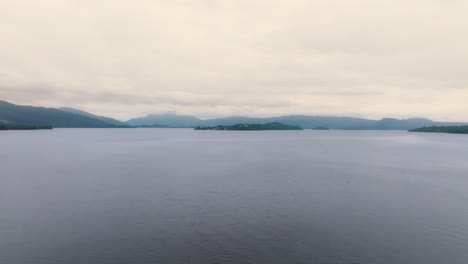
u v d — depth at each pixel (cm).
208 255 3203
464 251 3312
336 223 4131
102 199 5316
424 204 5066
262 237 3659
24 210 4672
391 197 5519
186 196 5538
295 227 3984
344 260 3106
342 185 6569
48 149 16112
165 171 8450
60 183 6681
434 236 3709
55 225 4031
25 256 3189
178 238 3628
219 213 4541
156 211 4631
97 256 3188
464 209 4778
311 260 3103
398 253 3262
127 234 3741
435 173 8362
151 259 3119
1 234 3734
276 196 5550
